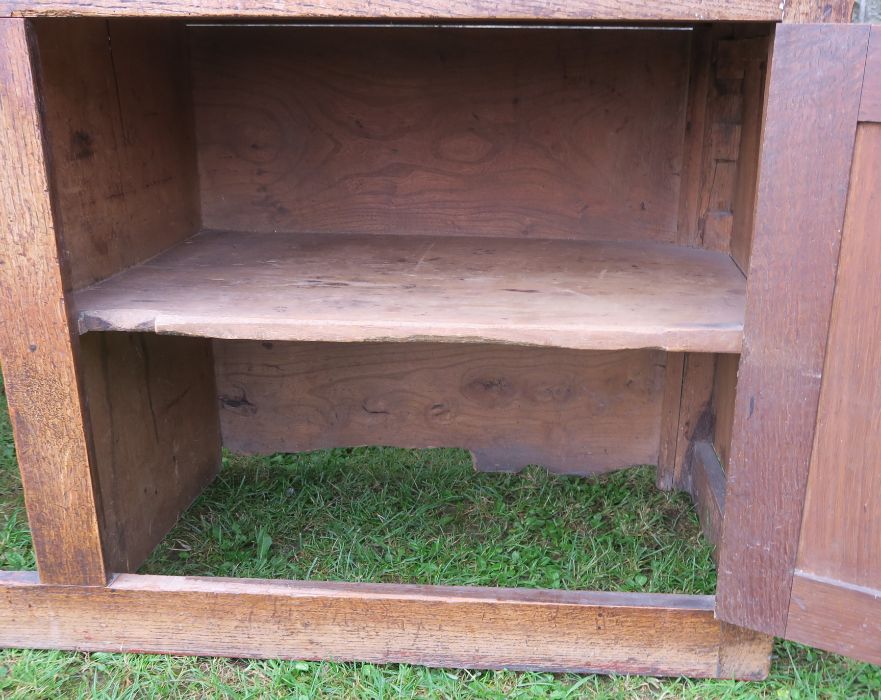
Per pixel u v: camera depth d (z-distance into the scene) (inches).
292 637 61.5
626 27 77.0
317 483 91.5
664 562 74.5
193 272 69.7
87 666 61.4
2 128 52.1
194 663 61.9
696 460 86.0
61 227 54.9
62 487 59.2
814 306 49.1
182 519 82.7
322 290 64.2
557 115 80.4
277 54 81.6
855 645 52.9
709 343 53.8
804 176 47.6
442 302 60.7
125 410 70.5
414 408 91.9
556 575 72.5
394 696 58.4
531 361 89.1
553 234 84.0
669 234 81.9
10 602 62.3
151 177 74.7
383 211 85.2
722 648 59.0
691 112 77.3
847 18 46.1
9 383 56.8
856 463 50.3
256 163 84.9
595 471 92.4
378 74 81.1
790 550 53.5
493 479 92.4
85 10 49.6
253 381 92.3
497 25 78.5
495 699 57.9
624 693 58.7
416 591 60.8
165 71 77.2
